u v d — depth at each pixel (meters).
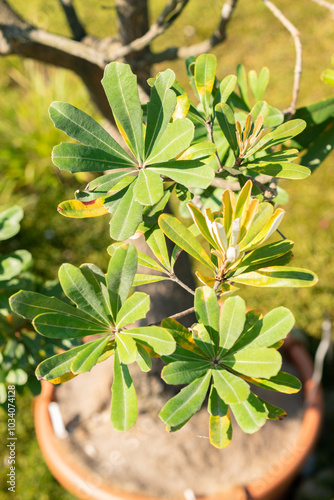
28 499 1.56
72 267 0.54
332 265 2.05
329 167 2.36
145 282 0.61
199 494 1.32
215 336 0.53
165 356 0.54
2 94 2.84
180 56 1.12
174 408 0.51
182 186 0.61
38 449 1.66
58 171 2.43
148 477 1.36
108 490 1.30
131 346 0.51
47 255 2.23
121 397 0.52
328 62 2.80
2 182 2.41
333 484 1.46
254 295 1.98
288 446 1.41
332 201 2.24
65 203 0.55
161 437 1.42
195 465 1.37
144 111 0.66
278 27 3.10
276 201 0.74
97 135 0.54
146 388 1.42
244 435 1.41
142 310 0.53
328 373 1.78
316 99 2.59
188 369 0.52
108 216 2.34
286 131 0.60
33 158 2.44
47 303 0.53
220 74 2.90
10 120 2.47
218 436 0.54
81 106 2.44
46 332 0.53
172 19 0.97
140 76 1.14
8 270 0.80
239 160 0.62
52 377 0.53
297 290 1.98
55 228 2.31
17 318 0.87
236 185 0.63
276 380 0.55
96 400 1.53
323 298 1.95
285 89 2.69
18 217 0.83
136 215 0.53
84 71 1.17
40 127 2.42
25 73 2.67
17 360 0.86
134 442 1.43
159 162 0.53
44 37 1.03
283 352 1.61
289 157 0.61
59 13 3.04
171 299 1.30
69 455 1.42
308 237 2.14
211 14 3.34
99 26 3.35
